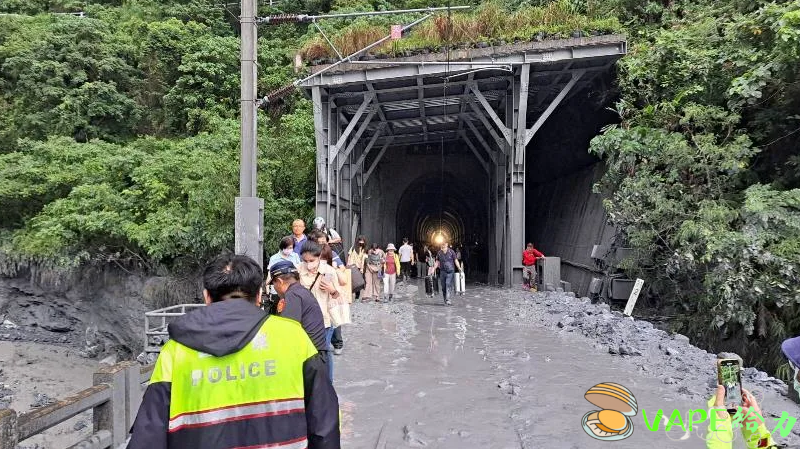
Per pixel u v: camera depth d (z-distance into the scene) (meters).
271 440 1.92
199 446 1.88
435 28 16.33
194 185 18.39
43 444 12.07
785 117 11.62
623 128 14.38
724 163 11.21
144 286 18.58
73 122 23.23
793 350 2.63
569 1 17.23
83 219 17.92
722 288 9.73
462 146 29.92
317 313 4.27
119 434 4.53
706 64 12.62
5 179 20.02
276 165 21.80
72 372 18.44
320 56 16.86
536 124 17.08
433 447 4.58
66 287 19.83
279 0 30.12
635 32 16.34
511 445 4.59
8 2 30.75
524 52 15.75
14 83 24.88
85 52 24.73
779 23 10.16
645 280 13.02
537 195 27.77
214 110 24.89
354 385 6.54
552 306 13.05
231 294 2.20
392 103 19.73
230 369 1.94
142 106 25.47
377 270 15.27
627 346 8.08
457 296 16.33
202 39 26.02
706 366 6.96
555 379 6.65
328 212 18.08
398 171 30.33
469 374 7.02
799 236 9.52
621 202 12.68
